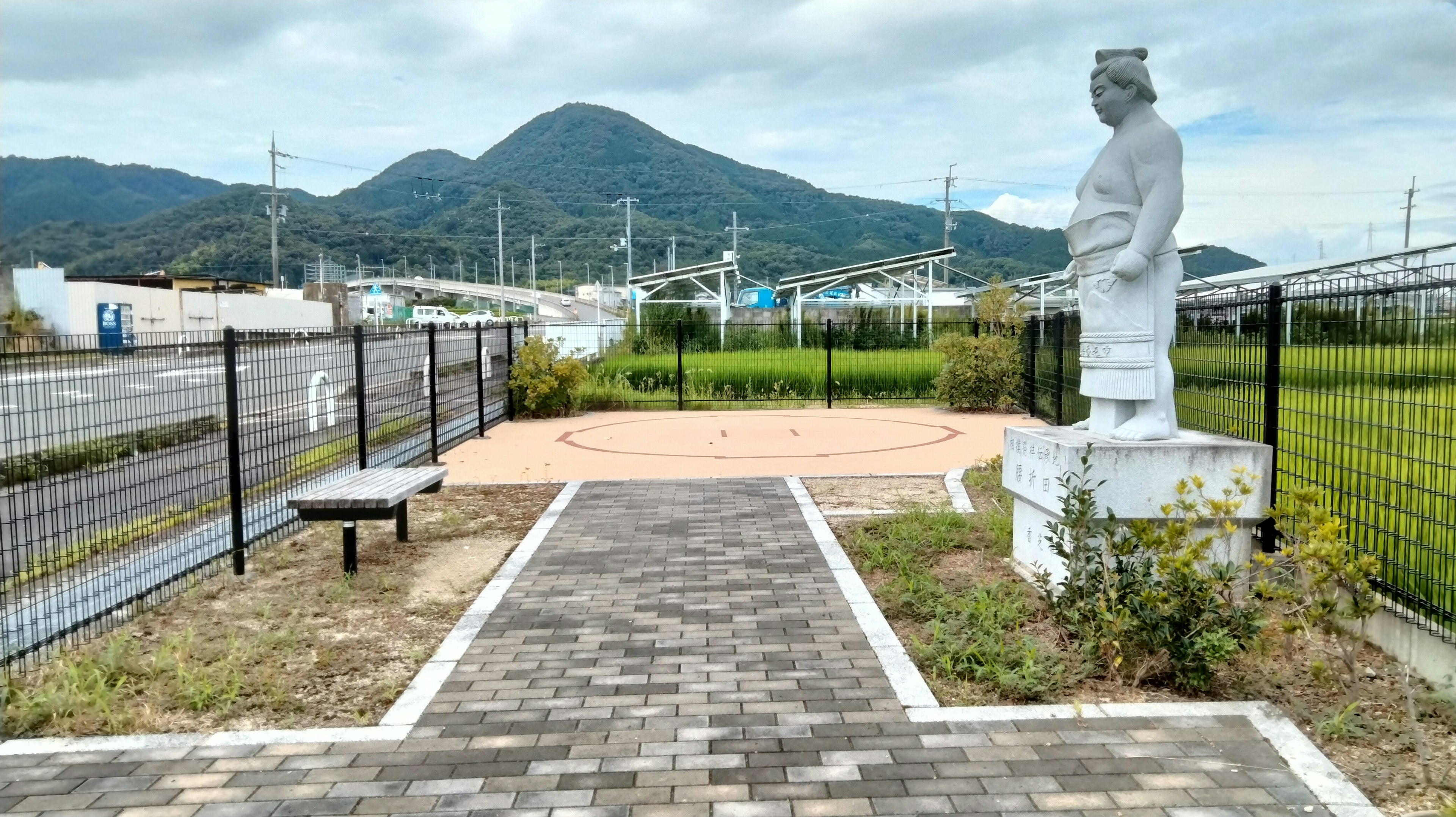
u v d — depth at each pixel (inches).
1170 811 132.9
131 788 142.0
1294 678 180.5
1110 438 237.1
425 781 142.7
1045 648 190.9
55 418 271.7
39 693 174.4
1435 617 177.8
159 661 188.4
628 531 311.0
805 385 781.3
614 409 743.7
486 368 646.5
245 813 134.3
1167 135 225.3
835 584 247.6
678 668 188.4
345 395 423.8
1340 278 260.1
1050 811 132.9
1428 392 190.2
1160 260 234.4
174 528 295.9
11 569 261.7
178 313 1510.8
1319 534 173.5
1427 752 146.0
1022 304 906.7
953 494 362.9
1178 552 199.6
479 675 185.3
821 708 168.1
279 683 183.9
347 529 255.1
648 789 139.5
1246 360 257.9
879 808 133.6
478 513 344.2
